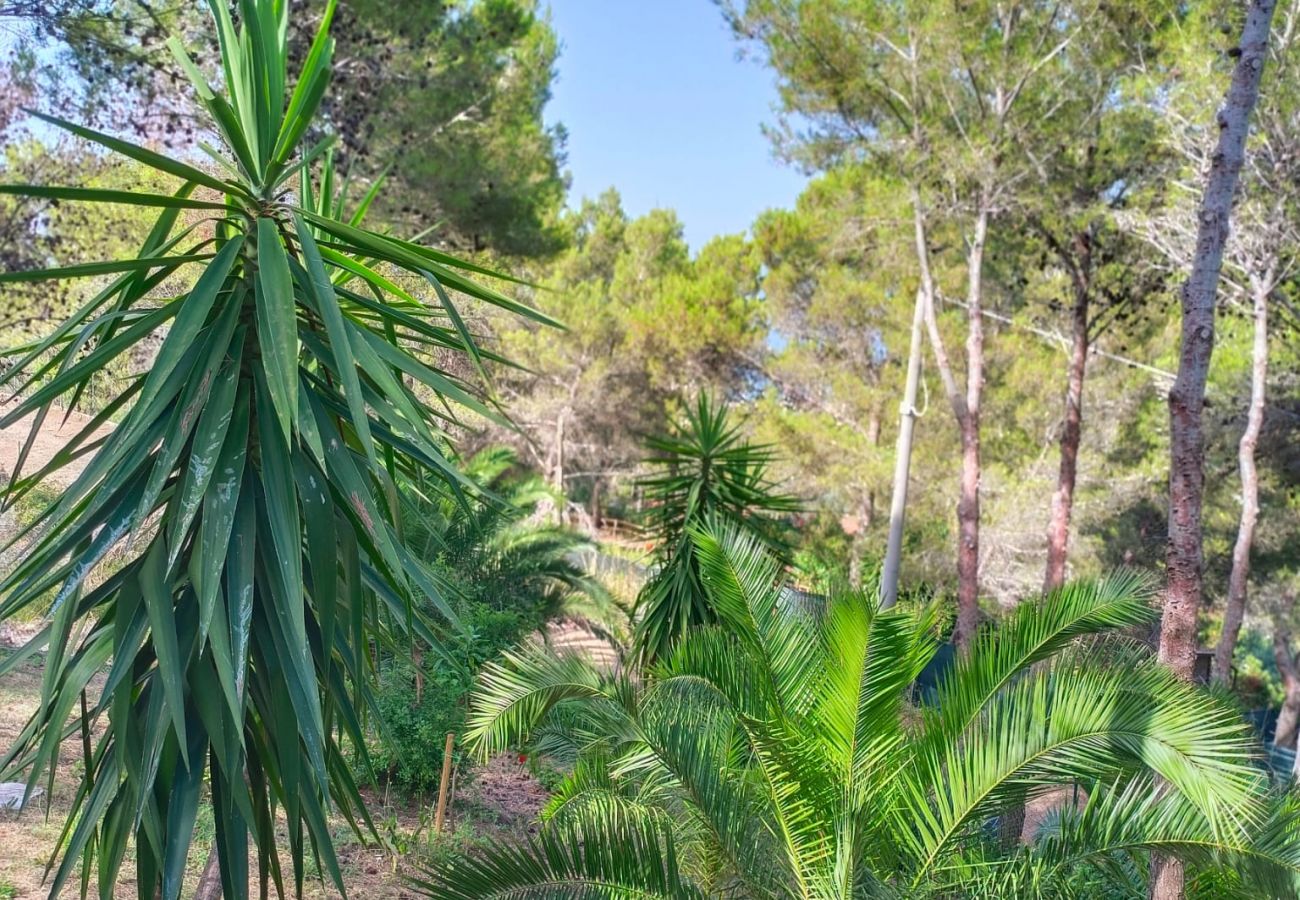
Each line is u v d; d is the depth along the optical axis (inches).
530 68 674.2
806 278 1025.5
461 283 151.6
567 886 162.7
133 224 424.5
